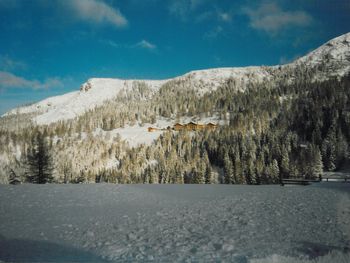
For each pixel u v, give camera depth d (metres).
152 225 14.34
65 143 186.38
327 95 169.88
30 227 14.09
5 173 93.75
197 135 160.88
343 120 122.00
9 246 11.40
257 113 180.75
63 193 24.14
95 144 179.38
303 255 9.86
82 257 10.23
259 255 9.98
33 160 52.19
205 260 9.70
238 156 113.94
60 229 13.75
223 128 167.50
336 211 16.56
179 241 11.90
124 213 16.89
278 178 89.12
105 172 132.12
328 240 11.66
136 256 10.27
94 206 18.97
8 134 187.12
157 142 167.00
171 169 113.31
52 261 9.81
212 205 18.95
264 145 119.50
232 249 10.77
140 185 30.00
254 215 16.00
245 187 28.52
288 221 14.62
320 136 118.94
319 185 30.05
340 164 95.62
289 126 144.38
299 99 182.75
